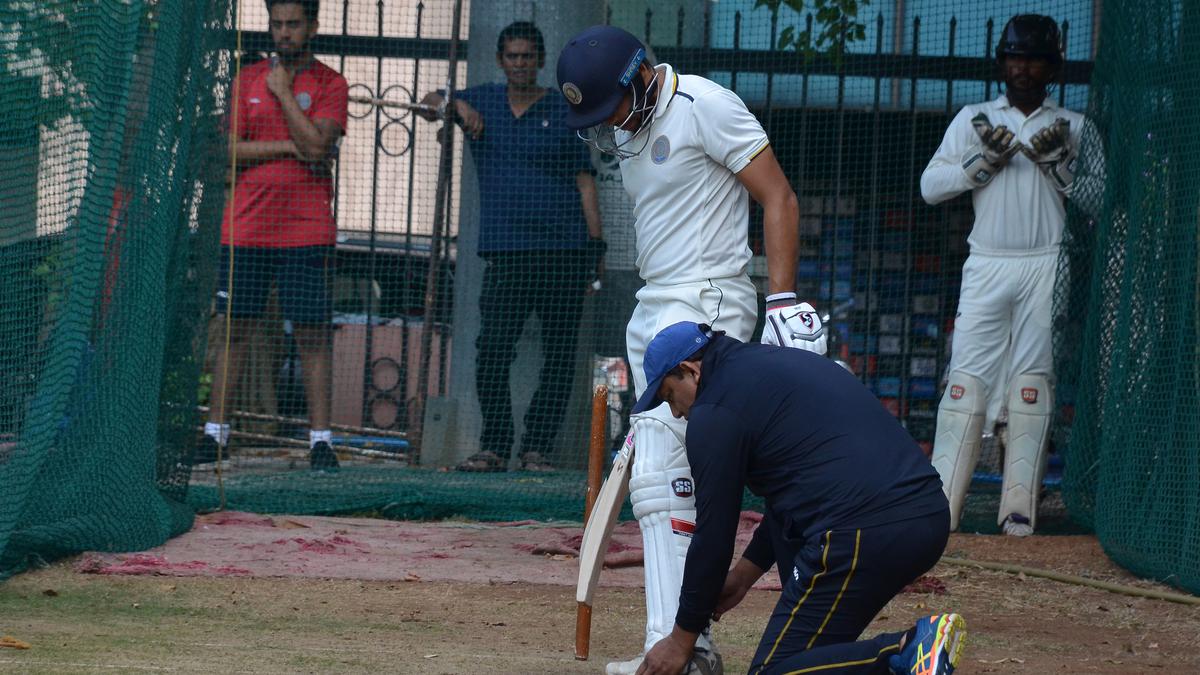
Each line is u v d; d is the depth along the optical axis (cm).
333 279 3591
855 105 3841
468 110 3600
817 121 3828
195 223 2781
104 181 2233
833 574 1288
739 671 1714
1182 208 2530
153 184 2450
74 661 1586
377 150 3825
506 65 3584
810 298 3862
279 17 3528
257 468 3534
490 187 3600
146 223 2439
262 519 2858
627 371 3672
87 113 2188
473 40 3831
